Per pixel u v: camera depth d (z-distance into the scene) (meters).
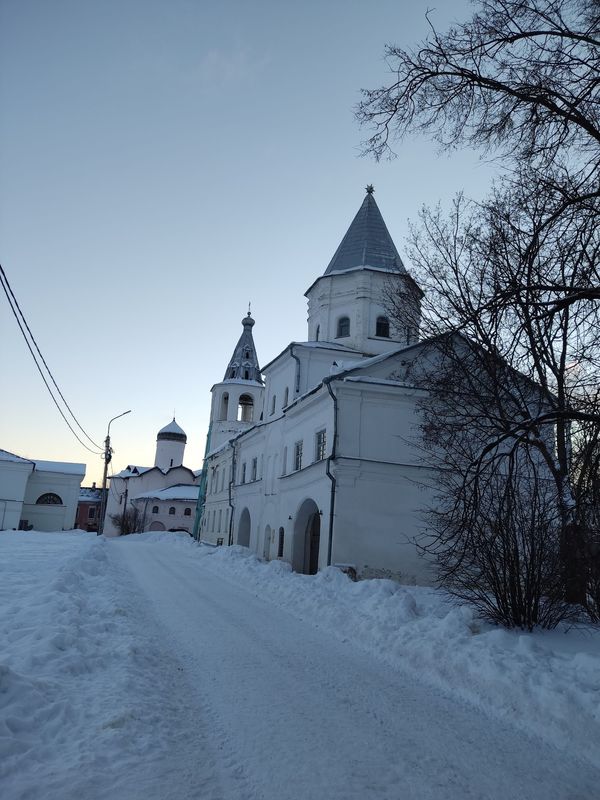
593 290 6.73
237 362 51.00
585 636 9.47
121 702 5.29
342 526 18.91
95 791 3.71
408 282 15.04
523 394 11.91
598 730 5.33
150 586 14.62
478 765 4.77
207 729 5.09
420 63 7.29
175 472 76.50
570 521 9.00
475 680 6.83
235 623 10.30
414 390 19.83
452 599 12.90
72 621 8.06
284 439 26.86
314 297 31.41
